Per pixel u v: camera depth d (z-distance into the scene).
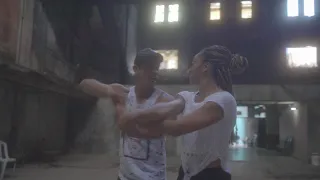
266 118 23.52
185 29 19.77
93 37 19.19
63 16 15.52
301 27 18.34
